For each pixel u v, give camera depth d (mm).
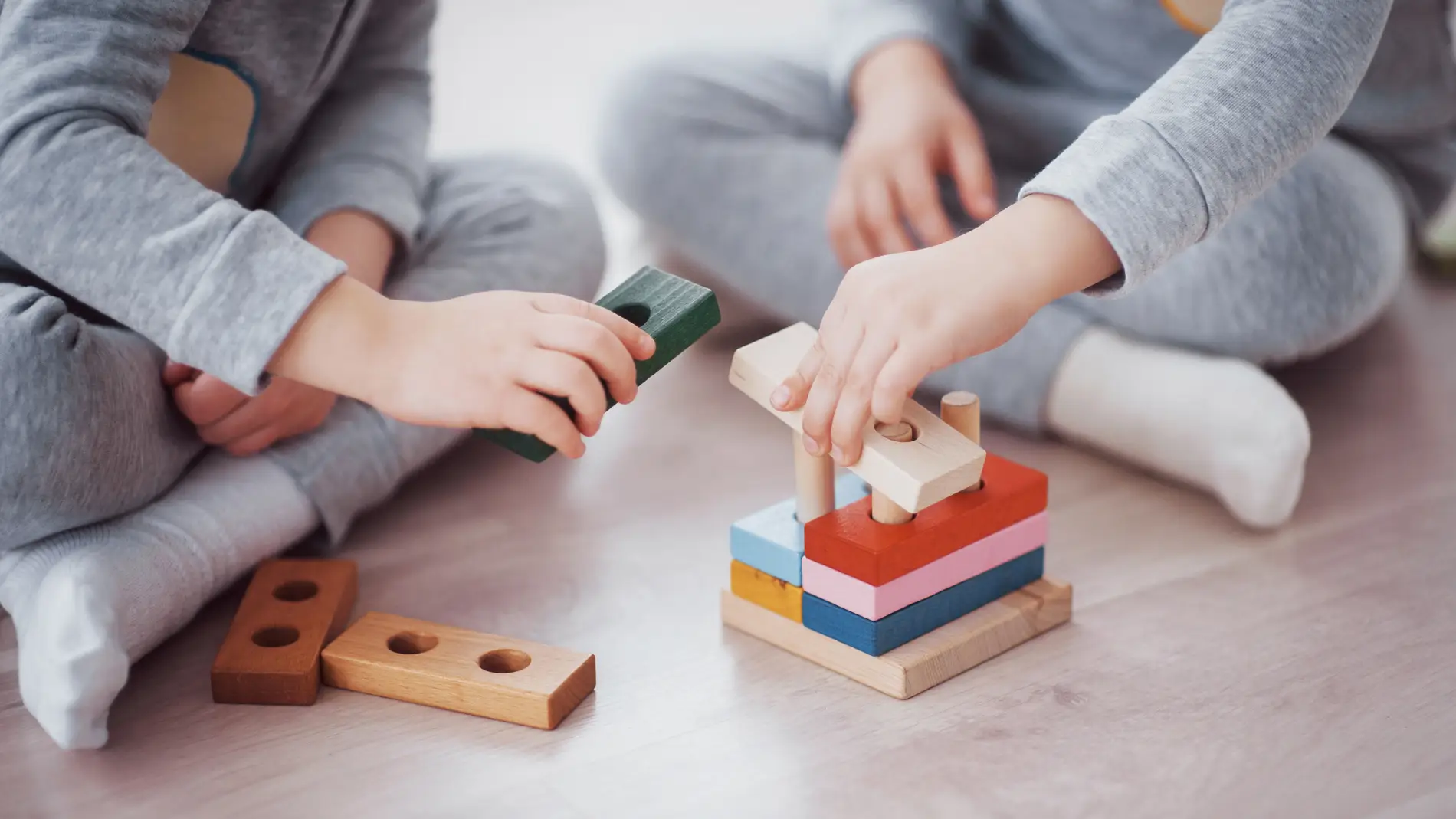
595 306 796
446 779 746
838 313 784
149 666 868
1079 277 797
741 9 2533
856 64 1310
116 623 788
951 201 1294
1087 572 949
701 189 1305
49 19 830
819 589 832
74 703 746
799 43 1446
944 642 826
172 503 908
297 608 886
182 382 927
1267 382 1011
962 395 840
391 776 750
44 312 799
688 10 2557
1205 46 854
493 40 2424
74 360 803
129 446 855
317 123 1140
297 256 786
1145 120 806
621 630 897
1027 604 865
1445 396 1203
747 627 888
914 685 808
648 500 1081
